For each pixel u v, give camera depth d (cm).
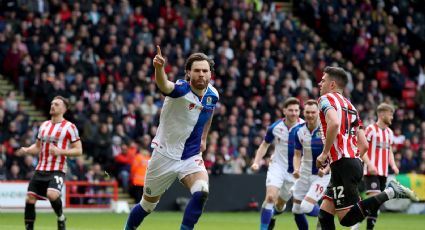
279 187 2809
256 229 3491
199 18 5984
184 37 5725
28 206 2734
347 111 2098
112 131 4925
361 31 6625
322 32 6756
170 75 5316
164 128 2020
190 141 2033
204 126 2092
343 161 2084
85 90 5031
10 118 4725
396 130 5666
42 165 2730
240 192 4962
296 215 2791
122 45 5438
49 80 5041
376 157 3156
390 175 5106
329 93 2114
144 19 5647
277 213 2903
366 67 6519
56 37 5312
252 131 5281
